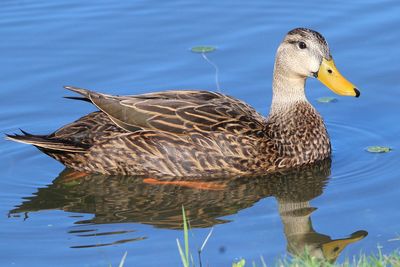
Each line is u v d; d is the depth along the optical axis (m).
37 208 13.63
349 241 11.98
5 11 19.81
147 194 14.08
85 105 16.67
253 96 16.78
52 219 13.22
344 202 13.37
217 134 14.38
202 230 12.63
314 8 19.64
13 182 14.49
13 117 16.22
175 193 14.09
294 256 11.09
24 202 13.86
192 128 14.42
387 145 15.26
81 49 18.38
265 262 11.38
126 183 14.48
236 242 12.12
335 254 11.54
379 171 14.38
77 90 14.42
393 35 18.34
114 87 17.05
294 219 12.89
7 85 17.14
